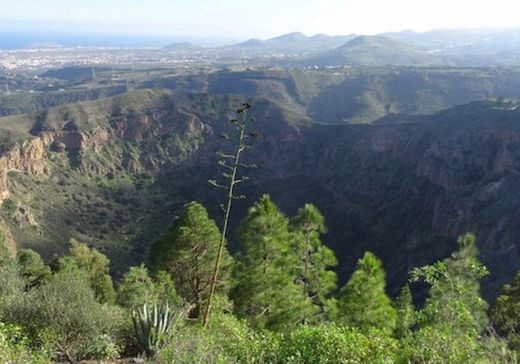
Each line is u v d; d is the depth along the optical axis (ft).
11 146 378.53
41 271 120.06
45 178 400.47
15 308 42.98
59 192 396.98
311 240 78.84
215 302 77.15
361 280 66.13
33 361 34.83
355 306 64.28
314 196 402.72
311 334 41.57
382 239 310.24
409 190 338.54
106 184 440.45
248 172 465.47
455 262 59.93
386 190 359.87
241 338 44.04
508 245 222.28
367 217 338.13
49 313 42.09
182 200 437.17
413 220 311.68
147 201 434.30
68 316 42.11
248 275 73.00
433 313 43.73
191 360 31.73
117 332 47.85
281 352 39.83
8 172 368.68
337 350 39.22
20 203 338.75
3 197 327.67
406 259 281.33
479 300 50.52
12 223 321.32
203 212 90.79
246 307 72.69
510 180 269.44
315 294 87.86
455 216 276.82
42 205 367.04
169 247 89.56
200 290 90.63
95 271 152.97
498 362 34.50
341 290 68.13
